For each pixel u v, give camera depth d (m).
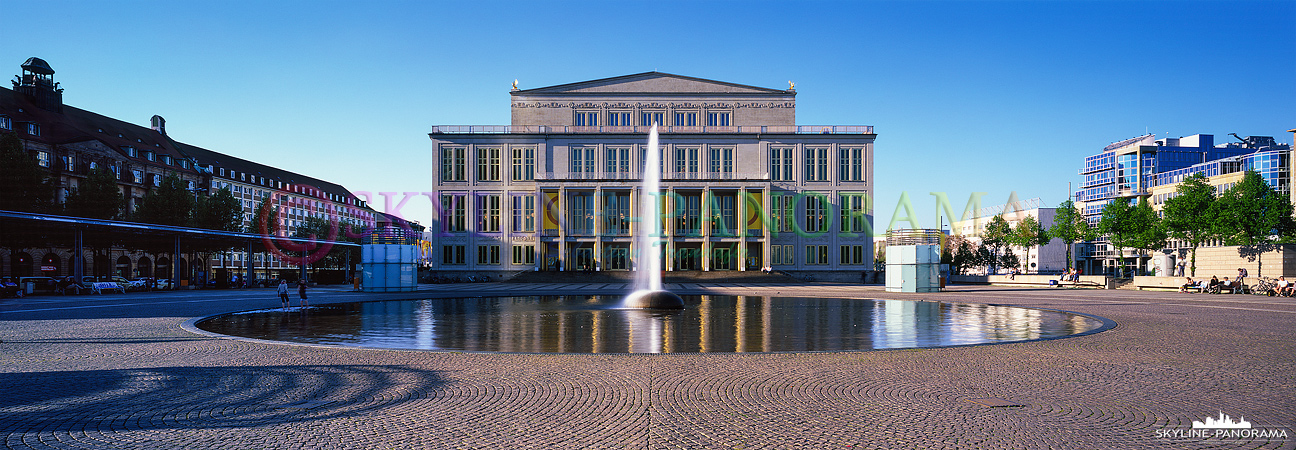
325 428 7.44
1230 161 116.19
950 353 12.95
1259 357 12.45
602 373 10.66
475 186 78.38
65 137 82.06
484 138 78.62
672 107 82.00
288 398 8.90
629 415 7.99
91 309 26.86
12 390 9.45
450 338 16.36
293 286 62.78
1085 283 56.25
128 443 6.94
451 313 24.88
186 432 7.31
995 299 34.53
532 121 81.50
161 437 7.13
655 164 49.81
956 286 58.19
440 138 78.44
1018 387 9.61
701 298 36.03
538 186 76.06
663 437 7.10
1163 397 8.96
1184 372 10.83
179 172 99.12
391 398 8.88
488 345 14.86
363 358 12.23
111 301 34.06
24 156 58.09
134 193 89.69
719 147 79.38
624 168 79.06
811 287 54.28
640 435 7.18
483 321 21.30
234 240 64.88
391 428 7.43
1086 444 6.86
